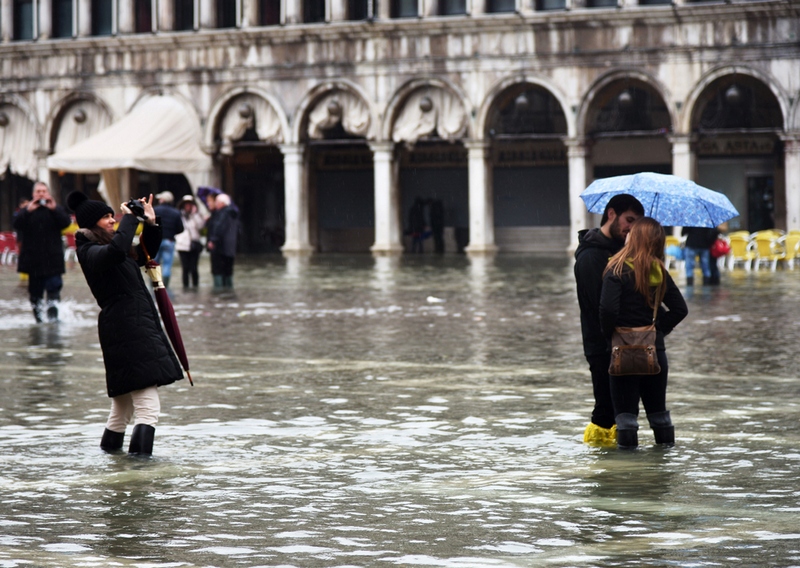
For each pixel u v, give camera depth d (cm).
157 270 1426
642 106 7062
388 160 6981
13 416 1666
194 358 2303
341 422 1606
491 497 1177
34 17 7656
